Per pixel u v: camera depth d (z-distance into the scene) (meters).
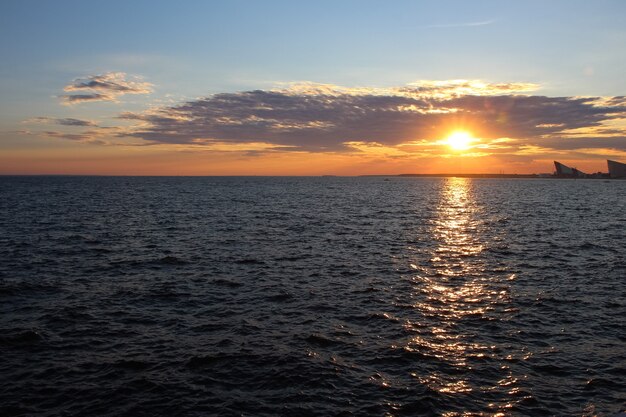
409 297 26.08
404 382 16.09
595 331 20.80
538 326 21.45
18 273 30.55
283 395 15.18
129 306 24.06
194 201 102.88
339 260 36.25
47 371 16.61
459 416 14.07
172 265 33.81
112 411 14.16
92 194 128.38
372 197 128.00
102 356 17.94
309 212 77.12
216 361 17.56
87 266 33.06
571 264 34.47
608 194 148.50
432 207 90.75
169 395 15.10
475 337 20.16
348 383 15.99
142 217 66.38
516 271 32.38
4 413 13.88
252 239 46.25
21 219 61.16
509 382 16.11
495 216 71.56
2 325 20.89
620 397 15.15
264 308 24.02
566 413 14.26
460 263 35.22
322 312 23.45
